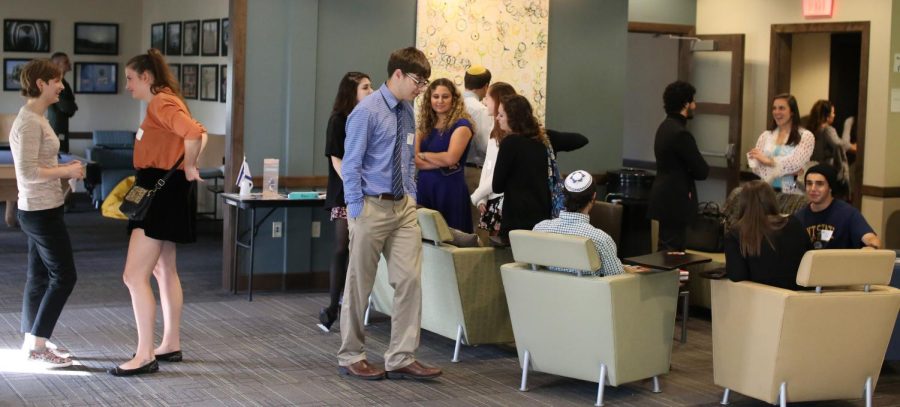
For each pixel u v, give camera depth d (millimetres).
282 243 7637
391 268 5180
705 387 5301
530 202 5594
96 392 4832
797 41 10531
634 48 11359
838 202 5594
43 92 5070
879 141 8898
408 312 5211
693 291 7027
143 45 13977
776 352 4613
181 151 5000
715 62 9930
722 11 9945
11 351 5496
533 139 5648
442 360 5680
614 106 8719
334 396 4918
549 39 8359
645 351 4984
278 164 7285
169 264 5367
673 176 6707
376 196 5016
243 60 7324
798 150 7316
